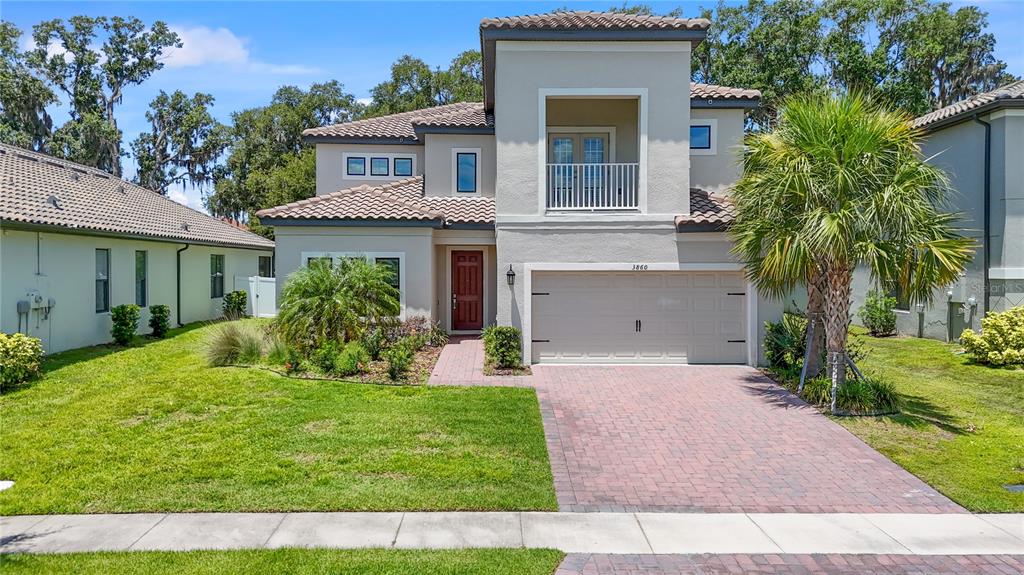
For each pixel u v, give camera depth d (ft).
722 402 35.55
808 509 21.61
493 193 60.85
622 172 47.29
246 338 45.73
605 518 20.65
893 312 62.90
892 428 30.76
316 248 52.54
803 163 33.42
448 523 19.98
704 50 113.91
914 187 32.71
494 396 35.63
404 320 52.44
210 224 83.66
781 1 106.73
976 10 108.06
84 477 23.30
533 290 46.60
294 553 17.66
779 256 33.83
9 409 32.58
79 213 52.34
